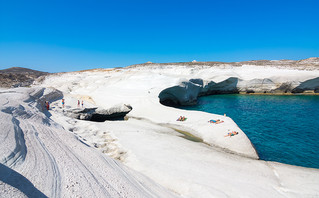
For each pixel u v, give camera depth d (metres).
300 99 43.38
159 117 23.25
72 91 47.00
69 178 5.01
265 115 28.66
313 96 47.53
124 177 6.85
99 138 15.16
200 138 17.16
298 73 50.59
